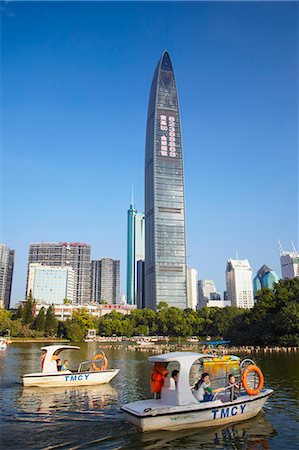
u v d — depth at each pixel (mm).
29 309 154250
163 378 20531
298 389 29547
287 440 17734
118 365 52188
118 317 197875
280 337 76938
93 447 16844
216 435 18453
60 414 22516
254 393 22125
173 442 17469
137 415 18578
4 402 25922
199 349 86438
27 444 17203
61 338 150375
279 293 90938
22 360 59125
